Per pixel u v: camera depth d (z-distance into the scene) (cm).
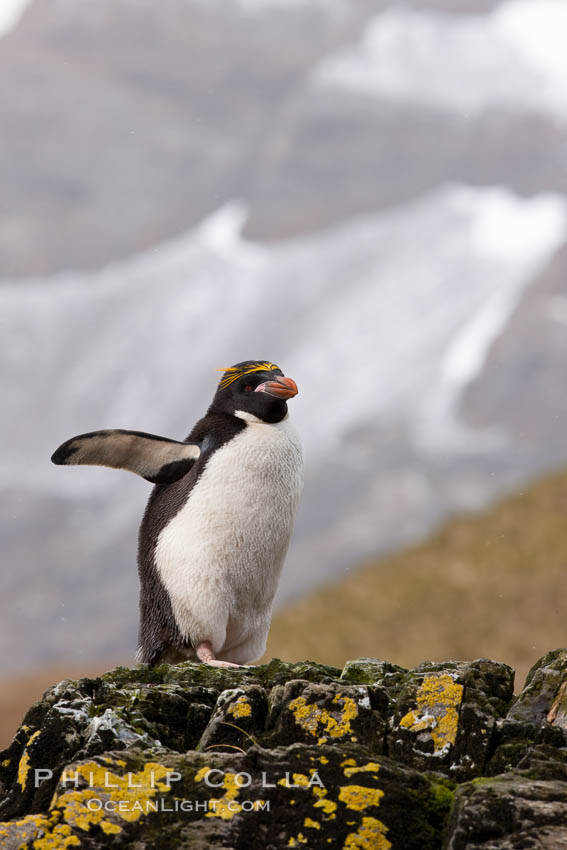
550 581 3334
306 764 611
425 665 773
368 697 688
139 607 1017
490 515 4000
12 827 590
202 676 810
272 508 963
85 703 721
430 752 651
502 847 531
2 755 721
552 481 4122
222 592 946
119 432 973
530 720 675
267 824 582
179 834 580
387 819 578
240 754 629
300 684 698
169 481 1002
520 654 3039
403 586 3588
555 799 559
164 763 629
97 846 577
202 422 1012
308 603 3672
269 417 986
